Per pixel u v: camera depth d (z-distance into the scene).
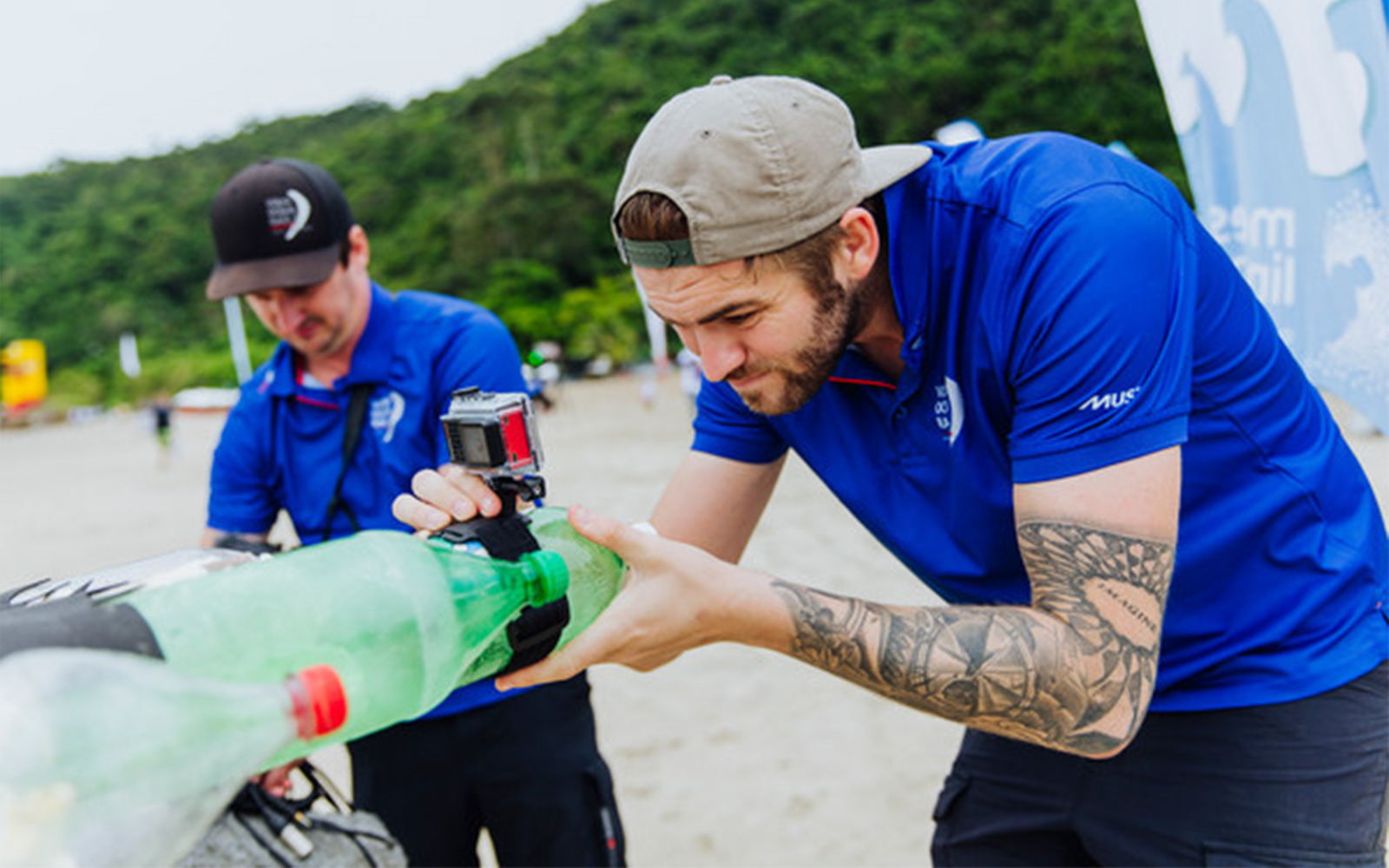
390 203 74.00
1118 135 47.66
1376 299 1.75
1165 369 1.21
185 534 10.09
